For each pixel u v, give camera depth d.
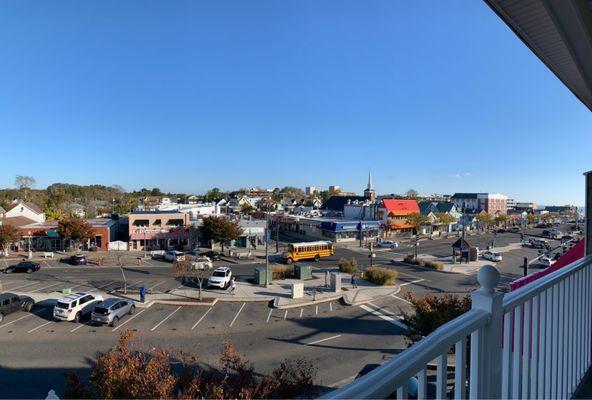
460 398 1.73
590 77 3.63
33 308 23.91
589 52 3.06
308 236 69.25
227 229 45.34
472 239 72.94
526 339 2.45
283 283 31.73
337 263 42.69
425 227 76.19
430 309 14.36
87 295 22.33
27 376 14.55
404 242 64.25
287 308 24.70
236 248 53.03
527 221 111.25
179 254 42.53
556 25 2.66
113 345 17.70
